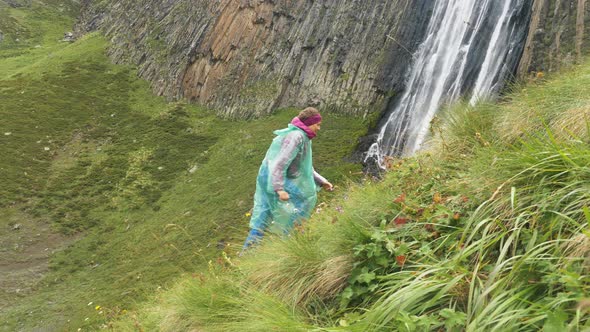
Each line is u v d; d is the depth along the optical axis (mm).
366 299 3727
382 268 3857
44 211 35312
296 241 4672
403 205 4387
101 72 55594
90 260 29531
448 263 3354
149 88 52000
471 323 2773
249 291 4434
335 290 4051
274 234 5770
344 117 37375
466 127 6508
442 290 3043
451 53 30062
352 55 39469
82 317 22219
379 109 35375
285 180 6246
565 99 5480
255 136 39312
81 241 32000
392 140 31500
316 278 4180
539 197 3455
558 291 2826
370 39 38938
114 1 75812
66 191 37781
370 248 3910
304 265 4324
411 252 3818
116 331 6957
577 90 5543
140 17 59000
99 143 44344
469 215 3822
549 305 2600
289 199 6219
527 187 3494
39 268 29297
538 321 2645
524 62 22688
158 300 6727
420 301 3215
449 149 6027
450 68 29469
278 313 3781
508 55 24641
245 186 32719
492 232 3551
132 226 32781
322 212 5738
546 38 22250
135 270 25984
